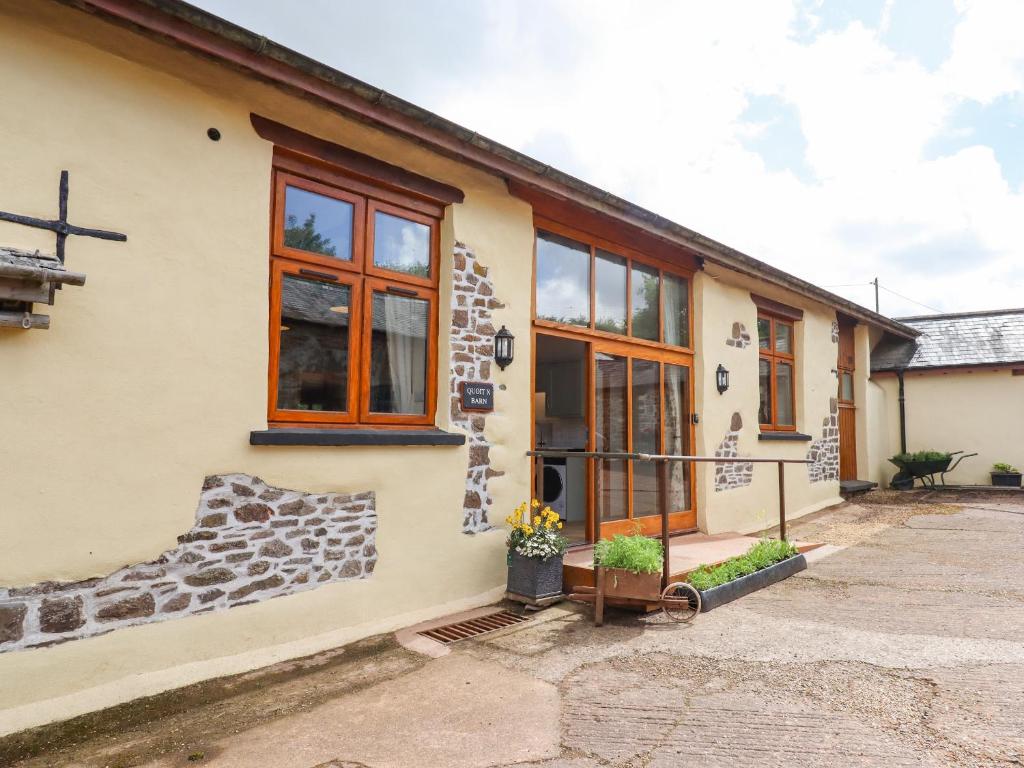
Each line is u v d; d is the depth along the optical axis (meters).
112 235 3.34
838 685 3.46
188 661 3.54
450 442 4.82
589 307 6.36
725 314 8.12
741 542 6.84
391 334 4.74
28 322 2.94
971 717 3.05
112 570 3.29
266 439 3.82
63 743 2.88
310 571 4.06
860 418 12.50
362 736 2.95
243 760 2.74
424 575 4.67
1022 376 12.85
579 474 7.59
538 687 3.48
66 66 3.24
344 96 4.06
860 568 6.27
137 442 3.39
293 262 4.20
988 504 10.55
